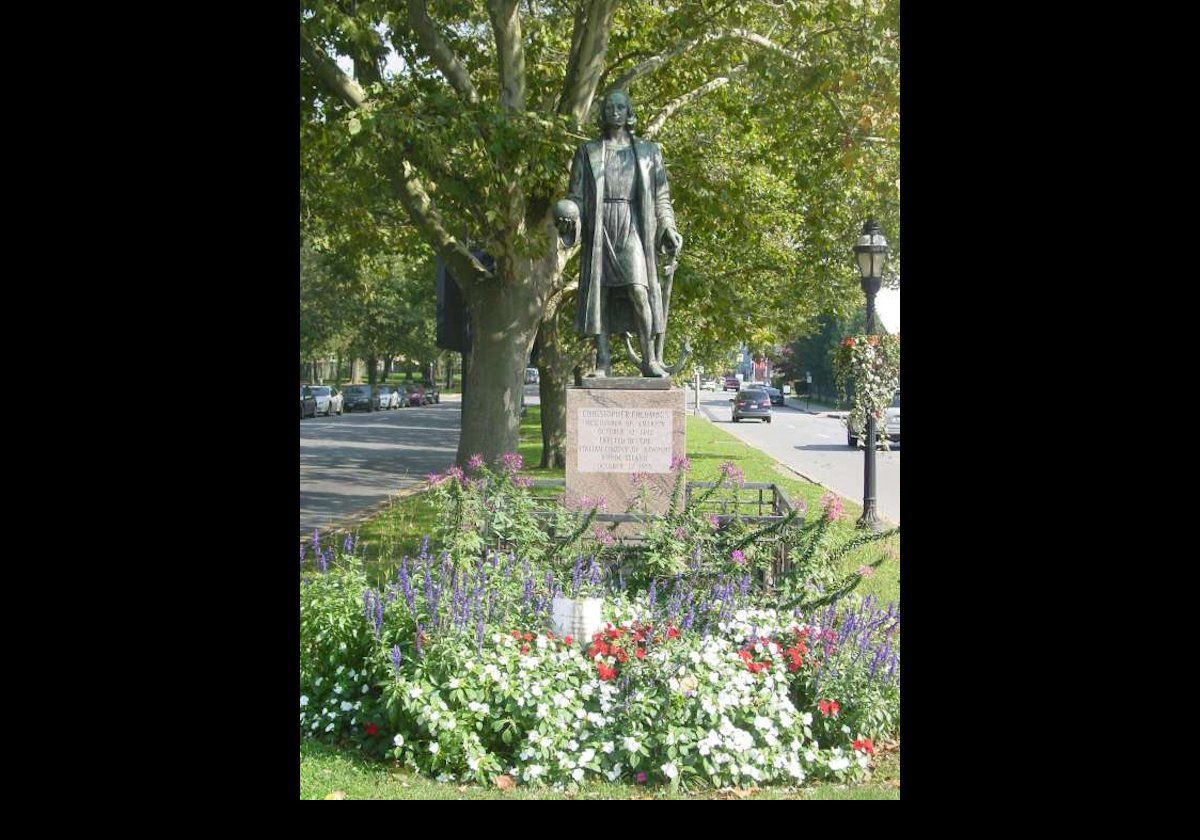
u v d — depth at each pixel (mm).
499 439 16594
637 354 11078
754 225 21422
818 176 20719
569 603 6848
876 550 11477
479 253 18203
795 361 77812
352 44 15773
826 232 23688
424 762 5977
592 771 5973
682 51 18688
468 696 6074
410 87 15211
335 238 26109
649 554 8016
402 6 15992
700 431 43094
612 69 20125
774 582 8078
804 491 20656
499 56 16188
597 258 10672
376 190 17047
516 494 8695
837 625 6867
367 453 33375
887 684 6551
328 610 7047
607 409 10352
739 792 5816
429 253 24828
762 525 8844
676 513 8305
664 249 10844
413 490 21734
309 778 5719
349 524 16078
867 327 16922
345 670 6746
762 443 39562
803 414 68188
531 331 16766
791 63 18594
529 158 14906
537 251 15211
